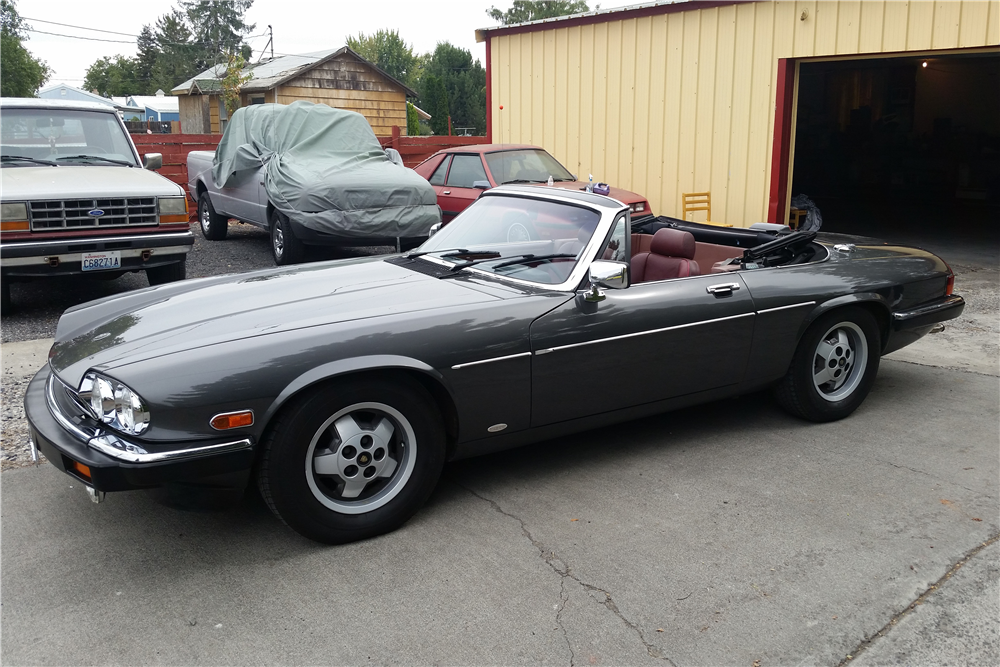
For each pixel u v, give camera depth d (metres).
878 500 3.60
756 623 2.66
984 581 2.93
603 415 3.84
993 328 6.93
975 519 3.42
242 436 2.85
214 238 11.59
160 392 2.75
